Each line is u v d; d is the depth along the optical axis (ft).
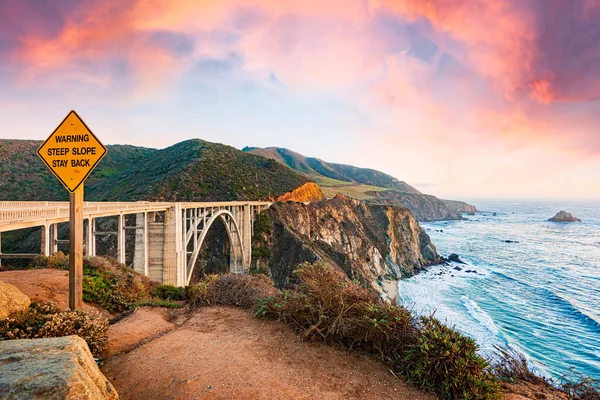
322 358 17.80
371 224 247.50
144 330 22.99
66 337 11.91
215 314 26.45
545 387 18.69
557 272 183.11
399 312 19.33
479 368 15.47
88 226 61.93
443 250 265.54
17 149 256.73
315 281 22.81
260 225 172.24
